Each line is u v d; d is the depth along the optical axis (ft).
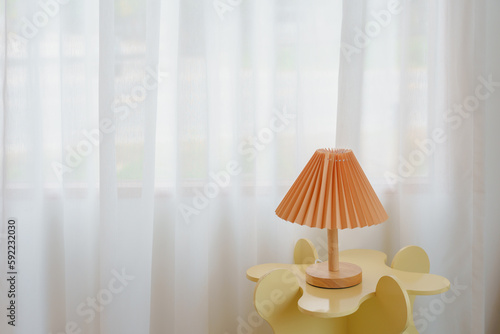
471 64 5.75
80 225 5.72
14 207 5.50
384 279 4.44
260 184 5.93
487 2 5.94
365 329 5.04
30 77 5.49
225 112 5.86
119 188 5.52
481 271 5.88
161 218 5.89
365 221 4.52
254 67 5.71
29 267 5.58
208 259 5.92
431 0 5.71
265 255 6.00
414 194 5.83
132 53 5.45
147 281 5.63
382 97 5.90
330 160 4.64
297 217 4.60
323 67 5.90
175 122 5.82
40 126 5.63
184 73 5.52
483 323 5.94
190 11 5.49
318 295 4.49
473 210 5.88
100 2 5.35
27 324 5.62
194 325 5.74
